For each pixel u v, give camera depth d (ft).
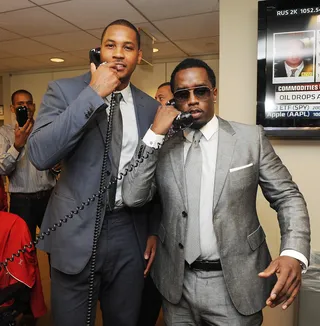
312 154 6.49
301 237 3.34
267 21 6.34
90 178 3.83
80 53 13.48
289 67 6.27
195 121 3.70
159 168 3.92
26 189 9.19
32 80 16.90
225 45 6.98
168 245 3.84
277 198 3.70
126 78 4.08
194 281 3.74
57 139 3.42
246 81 6.87
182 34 10.91
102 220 3.85
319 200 6.47
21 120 8.64
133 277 4.27
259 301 3.66
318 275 5.55
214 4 8.48
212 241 3.63
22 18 9.52
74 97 3.87
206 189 3.67
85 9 8.82
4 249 6.07
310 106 6.19
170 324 3.99
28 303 6.15
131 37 3.93
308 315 5.55
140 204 3.89
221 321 3.68
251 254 3.68
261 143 3.80
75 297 3.92
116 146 4.00
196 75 3.67
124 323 4.32
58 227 3.85
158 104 4.69
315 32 6.11
